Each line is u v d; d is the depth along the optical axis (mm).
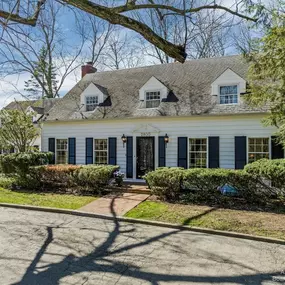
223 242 5828
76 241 5828
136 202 9219
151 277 4207
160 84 13445
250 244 5715
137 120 13312
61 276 4238
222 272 4387
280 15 6684
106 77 16703
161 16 3857
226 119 11820
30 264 4668
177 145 12586
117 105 14305
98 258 4949
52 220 7508
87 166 11141
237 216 7480
